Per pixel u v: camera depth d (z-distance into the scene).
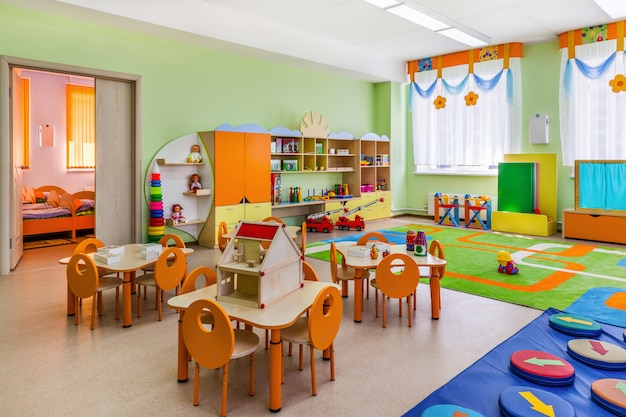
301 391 2.30
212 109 6.36
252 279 2.43
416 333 3.08
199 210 6.23
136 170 5.61
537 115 7.16
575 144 6.83
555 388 2.24
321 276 4.51
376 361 2.65
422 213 9.06
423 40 7.17
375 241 4.30
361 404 2.17
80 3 4.47
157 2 5.04
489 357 2.60
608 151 6.55
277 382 2.10
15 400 2.19
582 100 6.73
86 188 8.47
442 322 3.29
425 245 3.67
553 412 1.94
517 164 7.18
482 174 7.95
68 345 2.87
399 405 2.16
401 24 6.29
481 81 7.64
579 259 5.20
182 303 2.33
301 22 6.23
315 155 7.53
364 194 8.32
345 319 3.38
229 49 6.21
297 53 6.63
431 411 1.98
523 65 7.42
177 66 5.93
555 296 3.79
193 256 5.52
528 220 6.97
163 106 5.83
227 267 2.36
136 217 5.66
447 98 8.23
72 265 3.21
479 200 7.62
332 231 7.40
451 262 5.09
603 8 5.56
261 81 6.96
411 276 3.19
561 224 7.20
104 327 3.19
